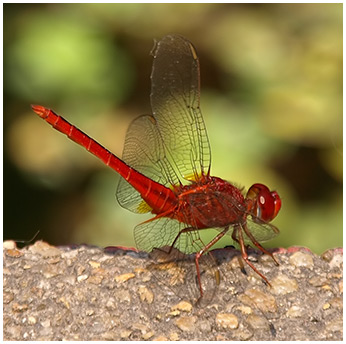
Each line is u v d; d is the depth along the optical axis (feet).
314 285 2.66
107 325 2.64
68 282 2.66
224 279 2.66
